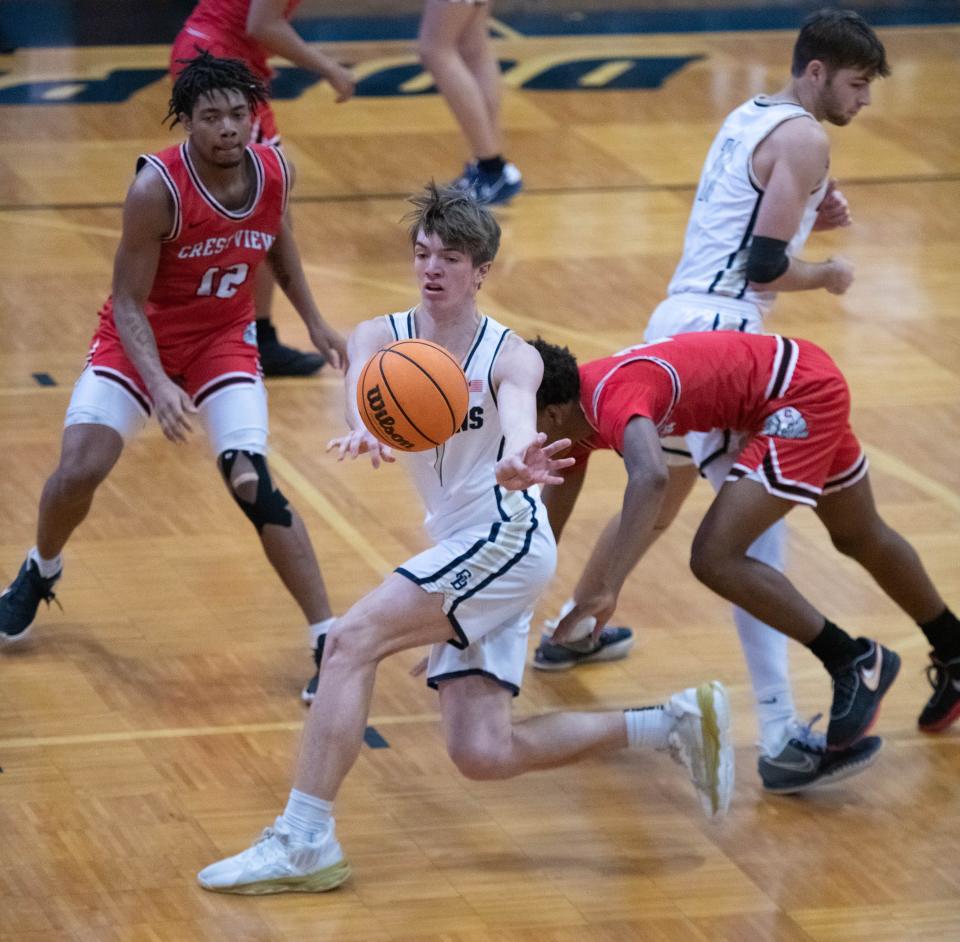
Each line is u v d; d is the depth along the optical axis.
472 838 10.16
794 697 11.98
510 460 8.42
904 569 11.20
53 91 27.77
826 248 21.91
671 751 9.90
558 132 26.69
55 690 11.67
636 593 13.52
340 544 14.07
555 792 10.73
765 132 11.56
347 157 25.08
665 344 10.46
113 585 13.22
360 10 35.00
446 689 9.68
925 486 15.44
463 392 8.98
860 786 10.95
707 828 10.36
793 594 10.38
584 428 10.35
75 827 10.02
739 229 11.76
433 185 9.23
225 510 14.62
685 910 9.46
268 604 13.09
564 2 36.25
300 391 17.38
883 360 18.47
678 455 11.81
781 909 9.50
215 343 11.87
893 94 29.34
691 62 31.41
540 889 9.63
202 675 11.98
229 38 17.19
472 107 22.47
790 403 10.35
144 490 14.92
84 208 22.25
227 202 11.39
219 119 11.02
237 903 9.34
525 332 18.62
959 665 11.41
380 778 10.78
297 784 9.41
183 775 10.67
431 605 9.30
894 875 9.89
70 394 16.72
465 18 22.17
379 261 20.98
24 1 34.44
